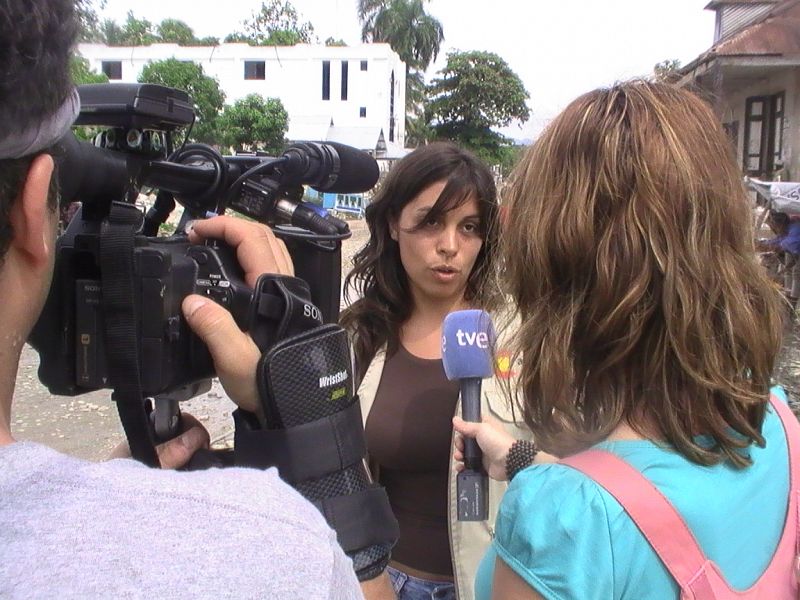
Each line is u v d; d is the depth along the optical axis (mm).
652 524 968
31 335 1013
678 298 1019
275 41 56125
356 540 990
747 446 1062
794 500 1140
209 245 1166
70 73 710
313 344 1006
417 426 2172
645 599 969
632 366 1069
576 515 979
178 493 655
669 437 1044
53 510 629
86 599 587
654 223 1029
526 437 1903
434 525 2156
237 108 34156
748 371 1075
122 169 1035
